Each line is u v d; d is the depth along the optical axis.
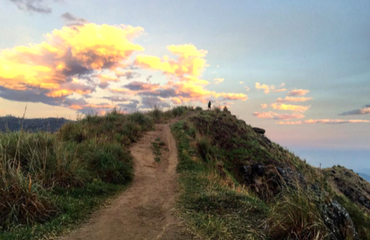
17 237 3.68
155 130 16.61
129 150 11.23
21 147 6.23
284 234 4.01
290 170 14.58
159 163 10.52
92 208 5.36
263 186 12.32
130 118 17.09
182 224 4.76
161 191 7.19
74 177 6.32
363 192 20.19
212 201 5.87
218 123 20.80
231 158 15.62
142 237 4.18
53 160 6.28
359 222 10.38
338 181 20.70
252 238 4.10
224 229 4.44
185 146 12.77
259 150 17.48
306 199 4.15
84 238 4.01
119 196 6.47
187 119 20.52
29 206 4.39
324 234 3.71
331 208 4.73
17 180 4.57
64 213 4.79
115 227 4.55
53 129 9.12
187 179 8.37
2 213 4.13
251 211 5.34
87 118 15.44
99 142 9.84
